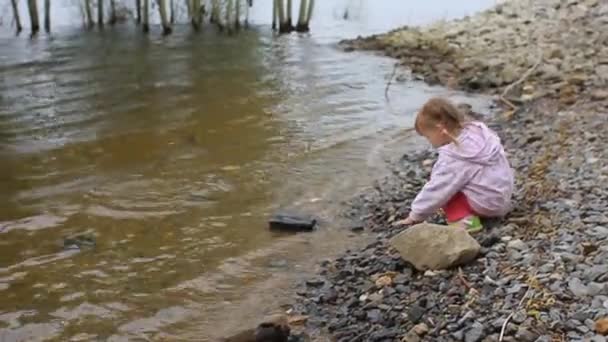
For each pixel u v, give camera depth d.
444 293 3.98
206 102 7.79
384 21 13.25
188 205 5.37
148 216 5.20
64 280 4.45
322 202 5.43
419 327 3.73
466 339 3.58
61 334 4.00
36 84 8.38
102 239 4.89
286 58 10.16
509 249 4.23
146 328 4.06
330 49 10.87
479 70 9.12
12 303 4.23
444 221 4.77
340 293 4.24
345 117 7.36
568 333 3.48
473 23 11.74
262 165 6.09
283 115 7.39
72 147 6.43
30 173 5.86
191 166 6.04
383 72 9.36
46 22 11.23
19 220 5.10
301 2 12.12
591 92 7.57
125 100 7.83
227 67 9.51
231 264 4.63
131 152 6.32
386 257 4.48
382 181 5.77
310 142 6.62
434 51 10.35
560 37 10.25
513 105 7.60
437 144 4.55
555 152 5.80
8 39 10.70
